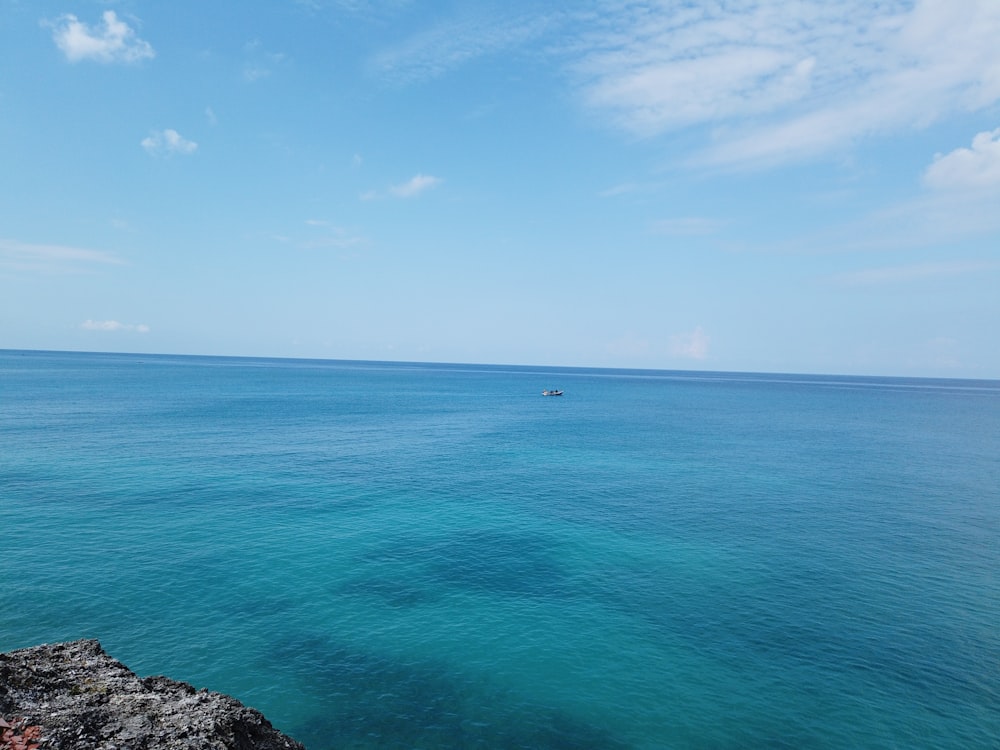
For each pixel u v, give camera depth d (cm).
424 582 3400
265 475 5925
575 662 2578
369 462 6894
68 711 1077
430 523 4519
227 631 2744
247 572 3431
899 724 2173
